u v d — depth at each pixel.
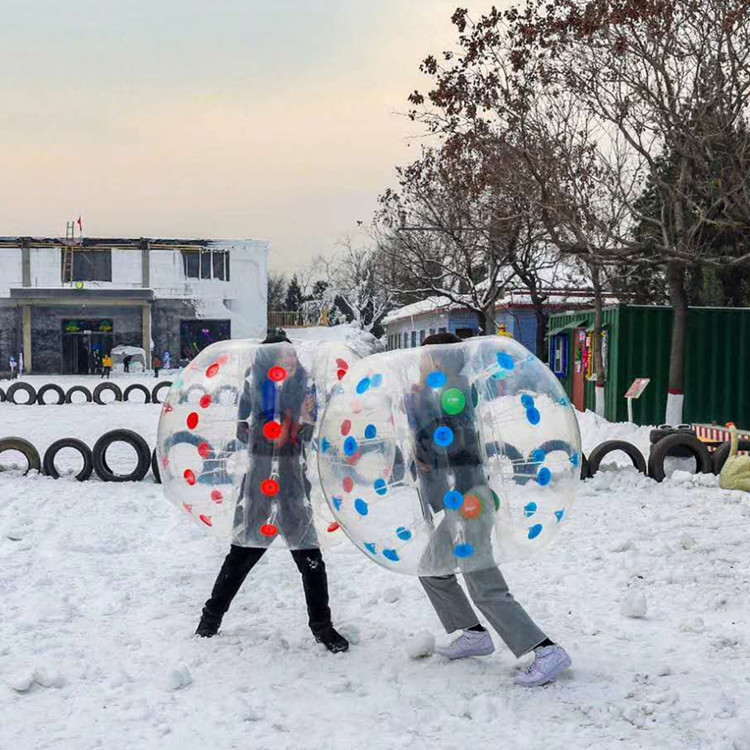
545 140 16.98
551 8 16.94
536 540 5.03
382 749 4.31
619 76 15.90
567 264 28.66
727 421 19.33
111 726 4.56
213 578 7.54
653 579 7.17
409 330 50.59
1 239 58.97
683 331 17.66
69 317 59.38
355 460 5.07
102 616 6.46
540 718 4.61
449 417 4.85
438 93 17.94
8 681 5.13
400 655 5.57
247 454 5.54
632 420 18.80
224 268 61.28
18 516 9.92
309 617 5.75
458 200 24.12
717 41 15.23
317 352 5.71
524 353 5.25
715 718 4.58
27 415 24.97
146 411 26.42
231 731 4.50
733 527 9.01
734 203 15.58
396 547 5.01
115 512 10.38
